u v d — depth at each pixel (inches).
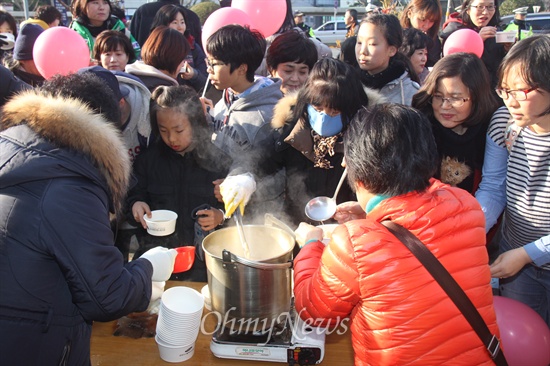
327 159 70.4
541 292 69.5
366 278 37.4
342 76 64.1
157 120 68.0
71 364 40.8
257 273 43.9
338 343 50.3
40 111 38.2
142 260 44.7
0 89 74.5
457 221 37.9
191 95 69.0
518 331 57.4
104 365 46.3
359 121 39.8
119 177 41.7
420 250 36.8
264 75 128.4
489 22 143.6
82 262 36.1
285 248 51.3
